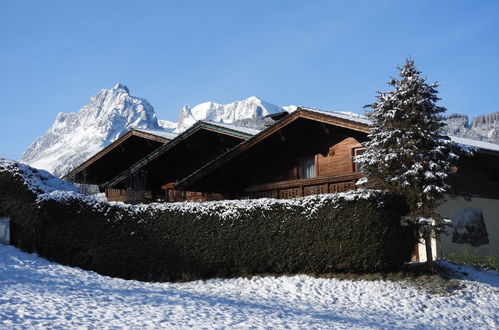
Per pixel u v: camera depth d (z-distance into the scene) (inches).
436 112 678.5
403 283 622.2
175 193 1167.0
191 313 481.4
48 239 728.3
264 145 935.7
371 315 536.4
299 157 936.9
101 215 729.0
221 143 1136.2
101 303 502.6
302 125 894.4
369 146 687.1
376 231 626.5
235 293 621.0
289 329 446.9
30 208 738.2
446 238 805.2
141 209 730.2
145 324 426.9
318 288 618.5
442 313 554.6
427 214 652.7
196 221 705.6
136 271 712.4
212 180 993.5
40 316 429.7
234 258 682.8
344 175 853.2
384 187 671.1
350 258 633.0
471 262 775.1
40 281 602.2
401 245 641.0
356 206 634.8
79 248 723.4
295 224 661.3
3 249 717.3
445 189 661.3
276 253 665.6
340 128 885.8
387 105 683.4
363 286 615.2
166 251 708.0
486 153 798.5
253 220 681.6
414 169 646.5
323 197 652.7
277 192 947.3
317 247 648.4
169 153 1175.6
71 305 482.6
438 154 661.9
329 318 505.0
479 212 864.3
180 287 657.6
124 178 1176.2
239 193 1005.2
